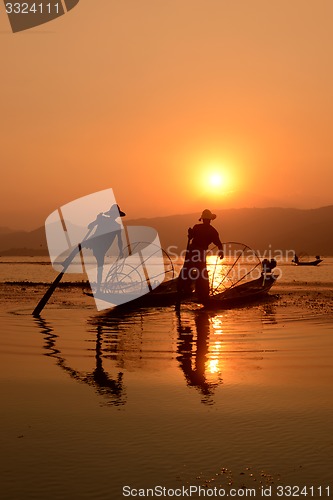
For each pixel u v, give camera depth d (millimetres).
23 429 6219
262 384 8281
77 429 6219
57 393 7738
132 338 12570
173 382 8391
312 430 6211
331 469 5180
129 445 5746
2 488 4762
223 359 10156
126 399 7441
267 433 6105
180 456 5469
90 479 4949
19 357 10281
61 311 18281
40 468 5168
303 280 40906
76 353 10711
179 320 15977
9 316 16828
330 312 17906
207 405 7176
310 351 10984
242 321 15641
